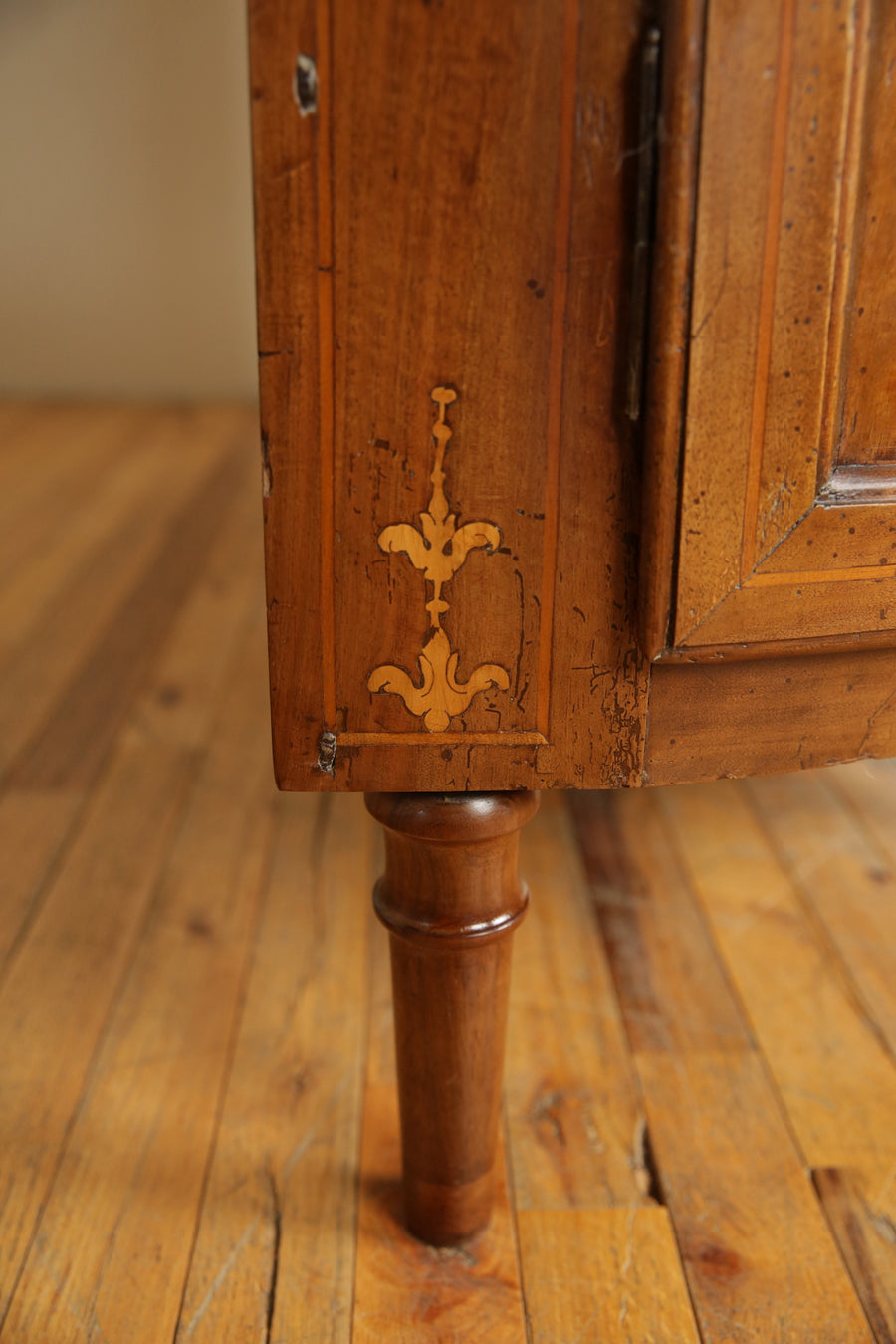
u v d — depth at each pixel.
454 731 0.78
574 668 0.76
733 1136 1.16
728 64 0.61
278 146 0.64
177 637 2.39
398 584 0.74
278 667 0.75
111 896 1.55
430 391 0.69
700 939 1.47
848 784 1.86
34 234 4.21
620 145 0.64
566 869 1.62
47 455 3.77
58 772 1.87
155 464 3.67
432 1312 0.97
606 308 0.67
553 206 0.65
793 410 0.69
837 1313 0.97
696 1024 1.32
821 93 0.63
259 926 1.50
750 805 1.80
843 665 0.80
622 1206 1.08
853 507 0.72
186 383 4.43
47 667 2.25
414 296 0.67
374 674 0.76
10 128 4.05
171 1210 1.07
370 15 0.62
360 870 1.63
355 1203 1.09
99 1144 1.15
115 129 4.07
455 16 0.62
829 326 0.68
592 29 0.62
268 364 0.68
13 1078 1.23
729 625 0.72
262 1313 0.97
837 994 1.37
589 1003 1.36
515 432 0.70
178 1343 0.94
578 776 0.79
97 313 4.32
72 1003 1.35
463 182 0.65
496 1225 1.06
